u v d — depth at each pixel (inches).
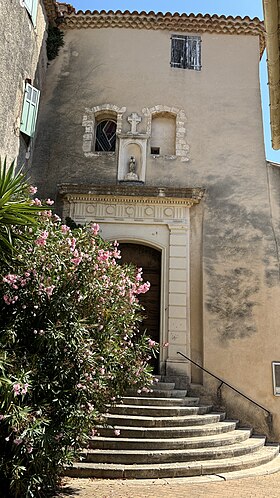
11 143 374.0
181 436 295.0
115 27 499.8
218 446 297.6
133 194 437.7
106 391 236.4
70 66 489.7
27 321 216.2
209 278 418.9
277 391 389.7
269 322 405.1
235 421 369.7
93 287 233.9
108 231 434.6
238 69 488.1
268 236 428.1
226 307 410.6
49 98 479.5
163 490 229.5
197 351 407.5
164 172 454.3
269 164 452.8
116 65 487.8
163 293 422.3
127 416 304.3
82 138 465.7
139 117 470.0
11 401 184.9
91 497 213.5
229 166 453.4
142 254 446.0
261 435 373.4
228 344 402.0
